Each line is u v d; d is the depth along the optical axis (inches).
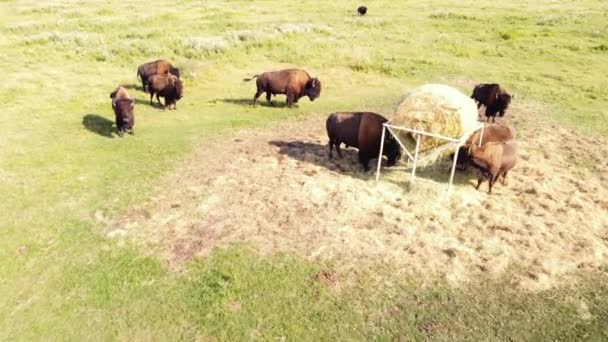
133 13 1341.0
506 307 270.5
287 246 318.3
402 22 1307.8
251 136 526.9
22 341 253.6
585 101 668.7
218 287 283.6
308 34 1103.0
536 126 565.9
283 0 1718.8
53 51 863.1
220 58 893.2
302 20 1310.3
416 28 1229.7
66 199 379.9
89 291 284.5
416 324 259.6
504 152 374.0
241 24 1214.3
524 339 250.7
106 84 716.7
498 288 283.9
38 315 269.3
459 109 370.3
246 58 902.4
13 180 406.3
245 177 414.9
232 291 280.8
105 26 1139.9
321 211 357.7
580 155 480.7
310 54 922.7
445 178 415.2
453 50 976.3
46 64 792.9
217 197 380.2
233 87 747.4
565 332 255.0
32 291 285.9
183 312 268.2
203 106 649.0
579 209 369.4
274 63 878.4
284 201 371.9
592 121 584.4
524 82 767.1
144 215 357.4
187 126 560.7
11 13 1284.4
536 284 286.7
